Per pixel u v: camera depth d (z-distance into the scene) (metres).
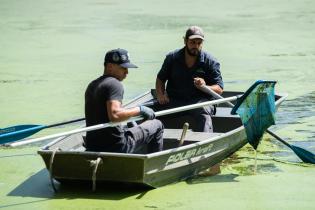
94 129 13.99
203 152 15.68
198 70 17.89
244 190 14.73
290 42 35.06
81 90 25.86
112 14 47.41
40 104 23.72
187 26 40.81
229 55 32.09
